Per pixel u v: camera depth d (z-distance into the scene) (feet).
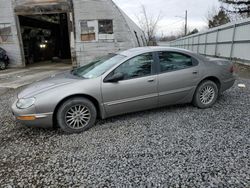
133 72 12.03
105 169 8.08
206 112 13.41
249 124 11.42
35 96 10.71
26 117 10.58
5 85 26.48
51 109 10.74
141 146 9.62
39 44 68.85
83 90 11.09
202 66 13.58
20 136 11.31
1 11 45.16
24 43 57.47
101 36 43.78
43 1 43.32
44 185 7.36
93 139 10.56
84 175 7.79
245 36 33.14
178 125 11.65
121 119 12.86
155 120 12.48
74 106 11.19
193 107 14.33
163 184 7.11
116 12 42.70
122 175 7.67
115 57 13.03
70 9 42.80
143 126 11.75
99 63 13.34
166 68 12.73
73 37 43.91
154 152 9.07
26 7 44.21
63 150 9.66
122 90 11.76
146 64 12.32
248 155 8.52
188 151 9.00
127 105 12.12
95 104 11.82
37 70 42.42
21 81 29.27
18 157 9.27
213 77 13.97
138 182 7.26
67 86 11.11
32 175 7.95
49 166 8.47
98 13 42.70
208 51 49.70
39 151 9.69
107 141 10.27
